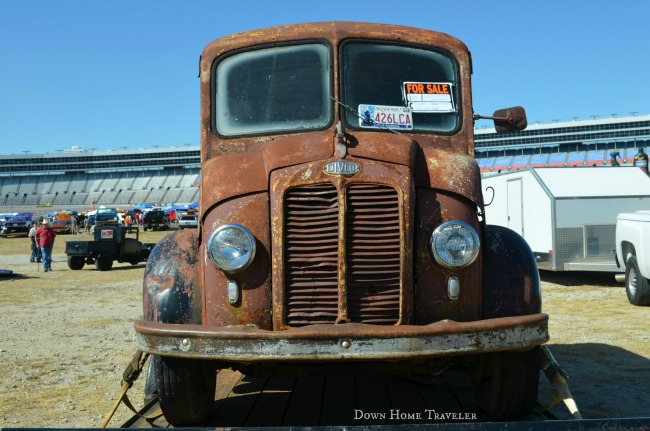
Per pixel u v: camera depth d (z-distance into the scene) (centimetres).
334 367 421
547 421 302
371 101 482
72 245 2284
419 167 421
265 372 432
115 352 875
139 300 1452
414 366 421
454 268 401
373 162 407
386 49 496
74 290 1667
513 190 1592
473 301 409
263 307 398
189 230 477
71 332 1032
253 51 501
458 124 495
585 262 1399
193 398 426
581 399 603
